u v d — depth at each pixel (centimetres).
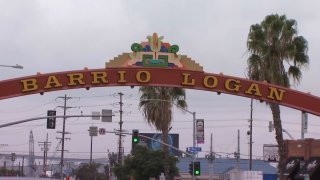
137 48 2945
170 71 2939
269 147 6806
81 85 2902
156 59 2945
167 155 5241
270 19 3747
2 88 2866
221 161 9769
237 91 2970
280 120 3666
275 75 3681
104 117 4803
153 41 2953
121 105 8656
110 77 2917
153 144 8250
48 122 4456
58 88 2894
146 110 5203
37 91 2886
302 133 5078
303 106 3008
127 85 2927
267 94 2998
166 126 5178
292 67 3753
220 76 2961
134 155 6900
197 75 2952
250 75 3772
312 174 4359
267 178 6469
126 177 6912
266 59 3712
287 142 4903
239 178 5912
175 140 9219
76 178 14975
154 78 2933
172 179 6594
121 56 2939
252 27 3816
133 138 4941
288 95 3005
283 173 3669
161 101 5050
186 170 8931
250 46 3784
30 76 2881
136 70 2927
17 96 2873
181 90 5212
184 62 2967
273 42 3722
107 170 14638
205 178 9112
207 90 2959
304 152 4681
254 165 9544
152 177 6650
